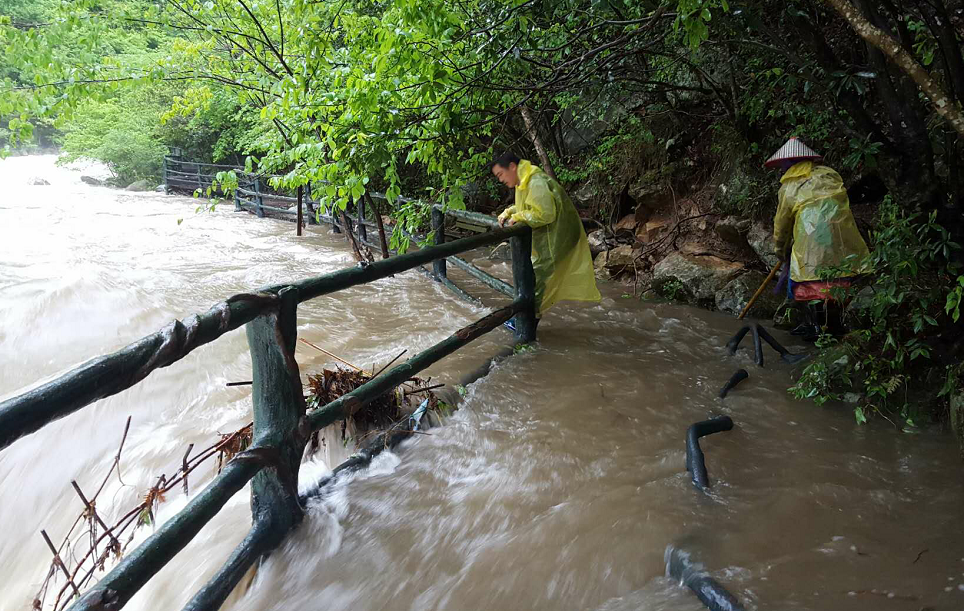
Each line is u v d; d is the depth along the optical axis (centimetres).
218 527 281
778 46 419
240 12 644
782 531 261
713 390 412
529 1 401
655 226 766
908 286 376
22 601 283
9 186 1958
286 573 256
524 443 343
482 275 581
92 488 331
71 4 588
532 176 484
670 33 468
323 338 516
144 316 595
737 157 685
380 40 409
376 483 311
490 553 260
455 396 402
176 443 354
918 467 313
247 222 1229
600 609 229
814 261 460
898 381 353
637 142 800
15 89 566
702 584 226
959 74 371
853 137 420
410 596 242
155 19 670
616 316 586
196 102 765
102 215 1313
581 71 514
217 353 489
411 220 510
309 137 492
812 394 380
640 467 316
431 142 448
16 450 362
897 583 227
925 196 388
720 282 620
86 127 1941
